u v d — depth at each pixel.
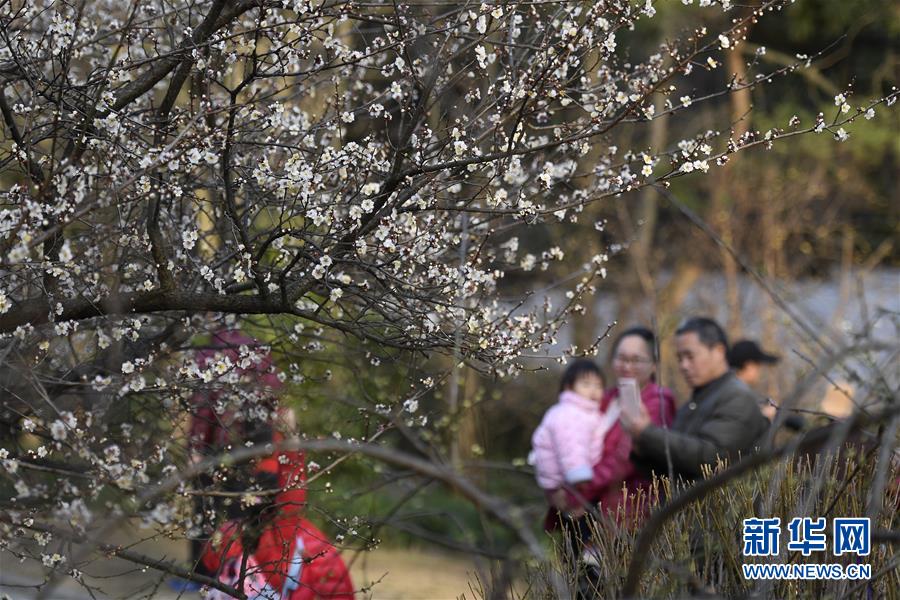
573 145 7.00
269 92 7.46
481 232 7.60
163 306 6.21
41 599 4.39
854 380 4.96
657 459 7.42
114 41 7.50
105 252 6.70
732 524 5.23
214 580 6.19
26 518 6.01
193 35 6.08
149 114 7.23
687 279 21.38
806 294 20.67
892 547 5.10
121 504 6.78
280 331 8.15
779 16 22.69
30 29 6.79
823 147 21.41
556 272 18.06
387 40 6.72
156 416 7.56
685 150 6.31
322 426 9.01
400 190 6.22
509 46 6.52
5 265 5.38
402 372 8.17
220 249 7.39
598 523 5.72
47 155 6.08
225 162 5.87
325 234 6.09
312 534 7.23
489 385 16.66
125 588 9.46
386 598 11.55
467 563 14.24
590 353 6.89
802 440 4.05
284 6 5.94
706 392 8.05
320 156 6.14
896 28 21.84
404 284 6.27
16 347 6.08
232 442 7.06
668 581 5.03
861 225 23.45
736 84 6.47
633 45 18.20
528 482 14.12
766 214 21.00
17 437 7.23
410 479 10.19
